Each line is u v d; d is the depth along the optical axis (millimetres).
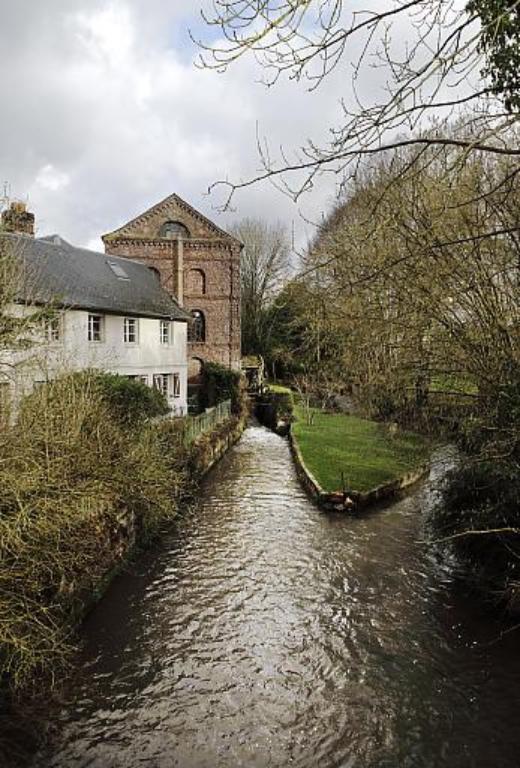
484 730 6207
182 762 5840
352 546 11773
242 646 7988
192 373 33875
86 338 20000
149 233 33906
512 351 7969
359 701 6762
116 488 10180
